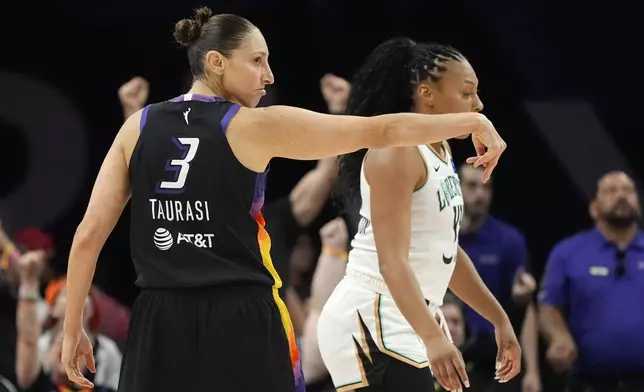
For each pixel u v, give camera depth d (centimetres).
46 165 1794
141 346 668
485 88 1875
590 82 1880
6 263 1255
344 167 832
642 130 1867
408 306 713
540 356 1423
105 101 1827
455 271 820
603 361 1273
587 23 1873
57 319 1212
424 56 775
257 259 666
